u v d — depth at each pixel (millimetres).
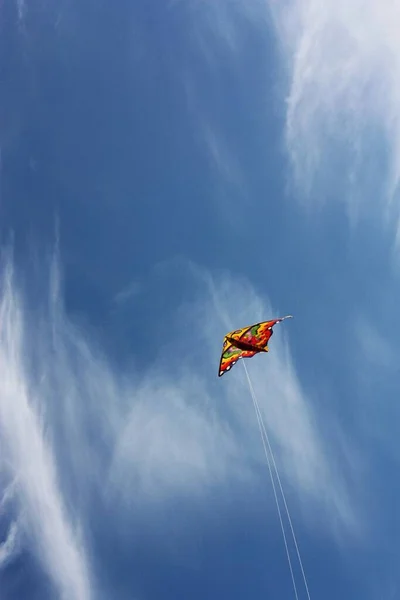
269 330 14680
